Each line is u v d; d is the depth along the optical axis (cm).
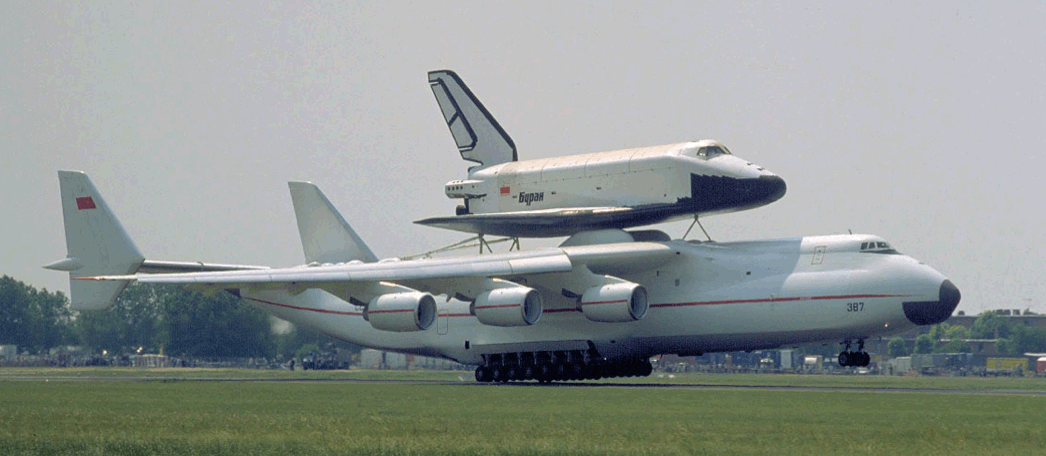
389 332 14138
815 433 6391
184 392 10869
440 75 15275
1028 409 8200
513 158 14788
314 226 14975
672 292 12562
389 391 10919
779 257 12294
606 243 13162
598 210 13125
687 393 10256
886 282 11719
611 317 12088
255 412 8012
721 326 12319
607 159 13350
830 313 11844
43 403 9112
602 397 9719
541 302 12138
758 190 12294
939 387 12525
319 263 14912
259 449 5816
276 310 15038
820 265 12044
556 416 7550
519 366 13338
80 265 13912
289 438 6256
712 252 12581
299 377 16775
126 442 6103
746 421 7138
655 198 12875
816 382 14225
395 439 6159
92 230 13888
